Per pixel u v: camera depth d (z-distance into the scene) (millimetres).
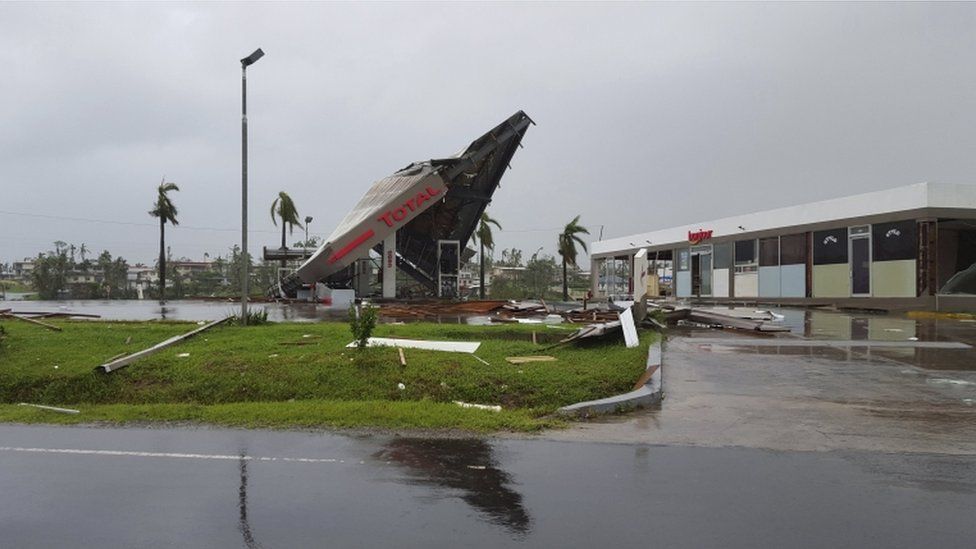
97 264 71062
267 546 4340
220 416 8742
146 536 4512
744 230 38875
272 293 47281
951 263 30672
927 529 4621
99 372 11516
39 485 5695
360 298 36906
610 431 7816
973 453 6723
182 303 40625
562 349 13750
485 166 38906
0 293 62375
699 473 6020
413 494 5434
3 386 11266
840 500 5246
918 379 11203
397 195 35094
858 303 30344
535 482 5762
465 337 15828
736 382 10977
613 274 58688
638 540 4430
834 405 9211
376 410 8852
